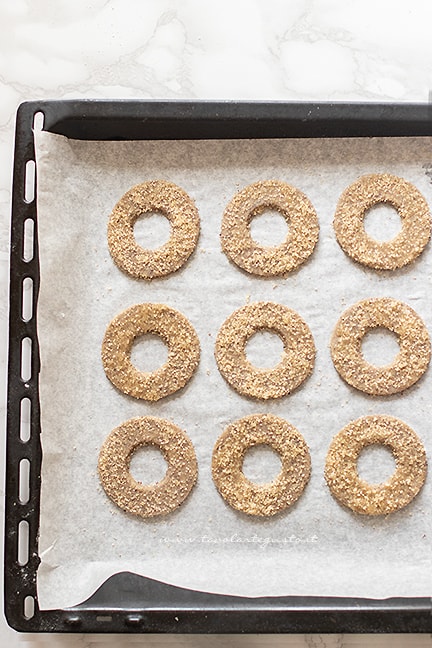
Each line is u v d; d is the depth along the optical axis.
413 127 0.75
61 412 0.74
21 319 0.74
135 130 0.76
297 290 0.76
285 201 0.76
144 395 0.75
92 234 0.76
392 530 0.73
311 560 0.72
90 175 0.77
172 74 0.80
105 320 0.75
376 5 0.81
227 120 0.75
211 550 0.73
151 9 0.81
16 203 0.75
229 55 0.80
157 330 0.75
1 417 0.77
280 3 0.81
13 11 0.81
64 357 0.75
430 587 0.71
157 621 0.70
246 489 0.73
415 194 0.76
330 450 0.73
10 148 0.80
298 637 0.73
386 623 0.70
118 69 0.80
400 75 0.80
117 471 0.73
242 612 0.70
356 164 0.77
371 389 0.74
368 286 0.76
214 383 0.75
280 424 0.74
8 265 0.79
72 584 0.72
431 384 0.74
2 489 0.76
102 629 0.71
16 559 0.72
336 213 0.76
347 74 0.80
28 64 0.81
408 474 0.73
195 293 0.76
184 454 0.74
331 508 0.73
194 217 0.76
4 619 0.75
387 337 0.75
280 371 0.74
